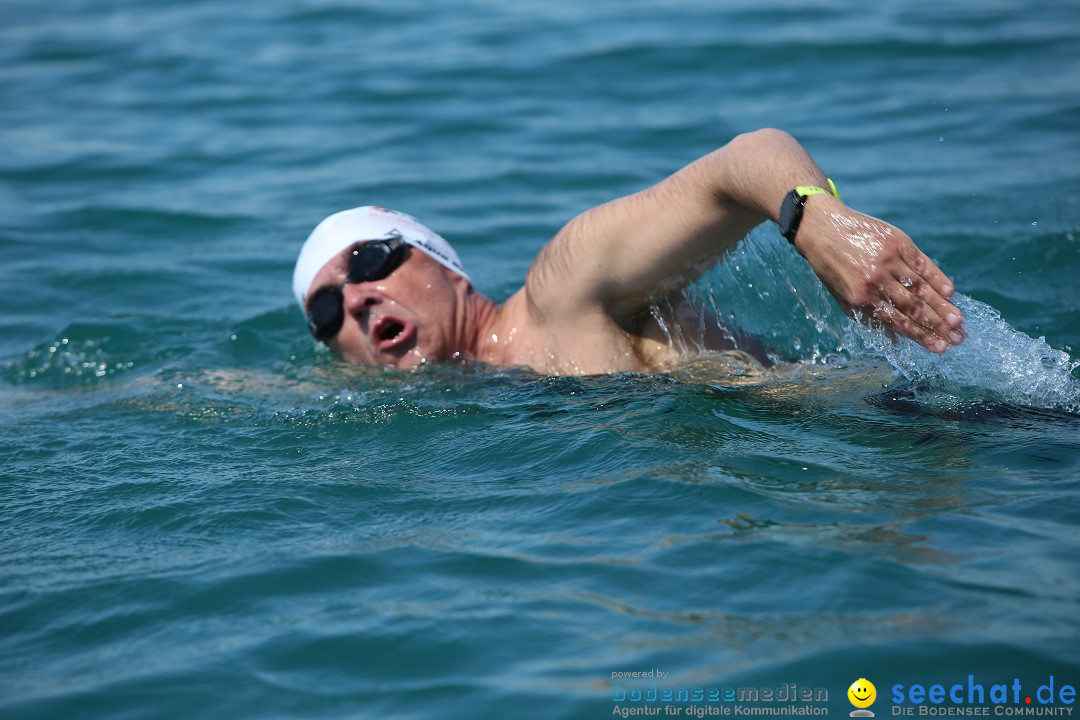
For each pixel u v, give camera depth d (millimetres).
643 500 10859
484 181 26141
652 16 39031
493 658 8695
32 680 8906
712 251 13547
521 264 21531
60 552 11078
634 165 26484
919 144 26531
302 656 8938
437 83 33750
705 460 11523
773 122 28688
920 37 34844
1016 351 13133
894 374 13664
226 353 18453
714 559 9641
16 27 43375
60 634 9594
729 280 14625
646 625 8883
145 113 32656
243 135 30406
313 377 15984
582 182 25734
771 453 11633
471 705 8180
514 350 15617
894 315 10977
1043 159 25016
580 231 14242
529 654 8695
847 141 27016
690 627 8789
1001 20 36344
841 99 30141
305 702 8398
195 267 22500
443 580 9875
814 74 32281
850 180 24391
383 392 14883
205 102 33375
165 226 24766
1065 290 18656
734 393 13492
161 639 9383
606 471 11648
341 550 10609
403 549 10516
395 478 12242
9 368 18188
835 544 9641
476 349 16047
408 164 27594
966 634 8281
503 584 9711
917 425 12188
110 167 28406
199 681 8719
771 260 14297
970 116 28203
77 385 17250
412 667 8680
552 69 34281
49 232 24562
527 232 23234
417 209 24625
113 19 44062
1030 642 8133
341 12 43094
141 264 22703
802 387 13664
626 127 29141
